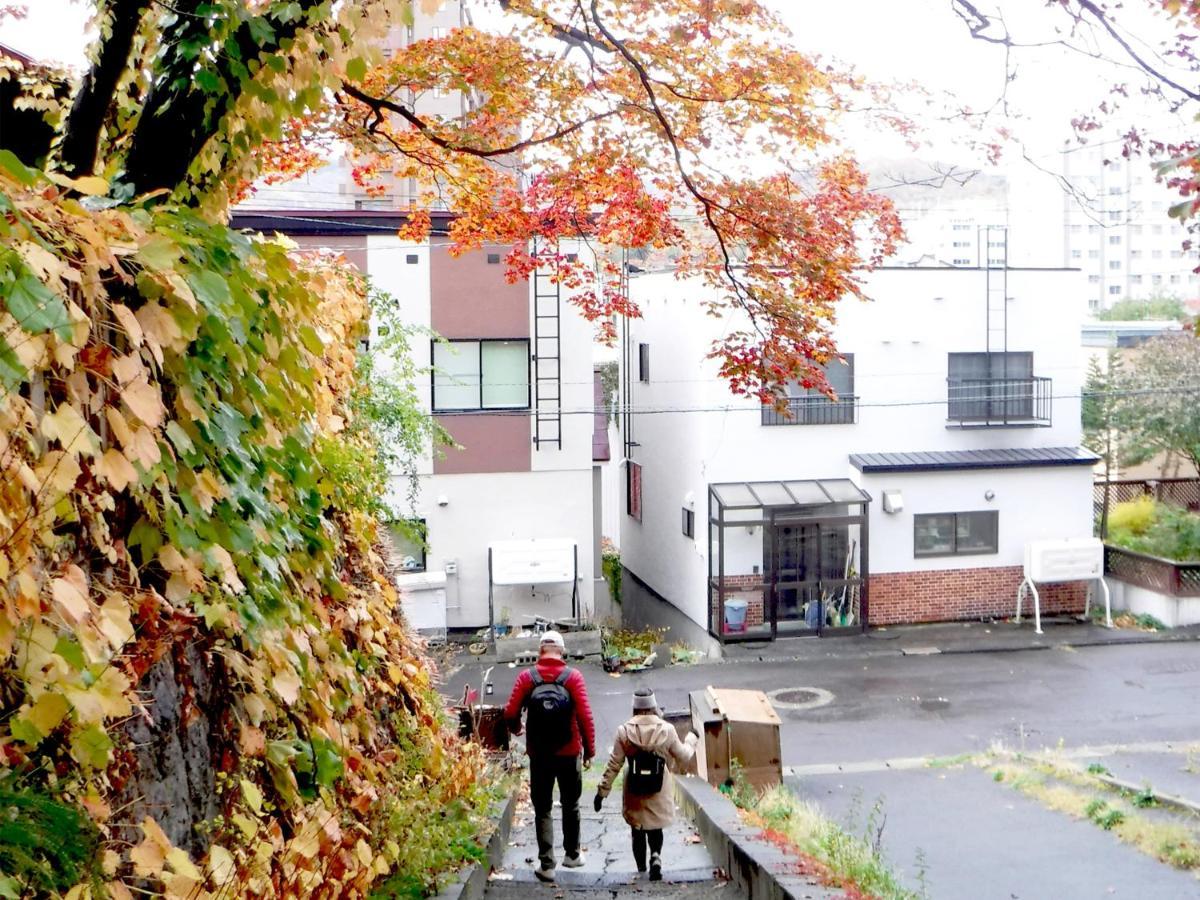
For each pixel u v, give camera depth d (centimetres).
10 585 208
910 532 2256
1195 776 1336
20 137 497
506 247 2081
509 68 778
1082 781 1280
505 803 897
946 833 1091
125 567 288
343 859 396
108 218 274
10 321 211
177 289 282
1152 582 2261
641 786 776
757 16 727
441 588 2078
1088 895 873
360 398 783
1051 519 2302
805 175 871
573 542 2109
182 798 305
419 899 485
